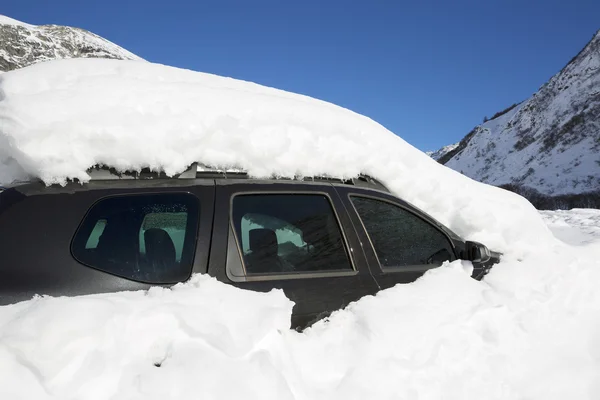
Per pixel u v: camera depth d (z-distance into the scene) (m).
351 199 2.53
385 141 3.10
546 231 3.55
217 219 2.13
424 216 2.72
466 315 2.36
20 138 1.94
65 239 1.86
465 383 2.14
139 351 1.65
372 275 2.36
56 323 1.55
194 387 1.58
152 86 2.40
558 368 2.46
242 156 2.36
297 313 2.08
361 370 1.96
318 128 2.73
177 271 2.00
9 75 2.26
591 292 3.02
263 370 1.71
